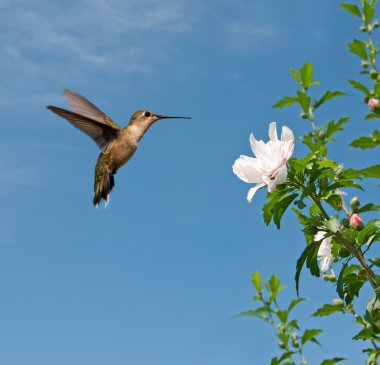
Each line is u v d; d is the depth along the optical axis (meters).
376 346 4.60
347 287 4.43
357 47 6.09
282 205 4.25
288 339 4.98
